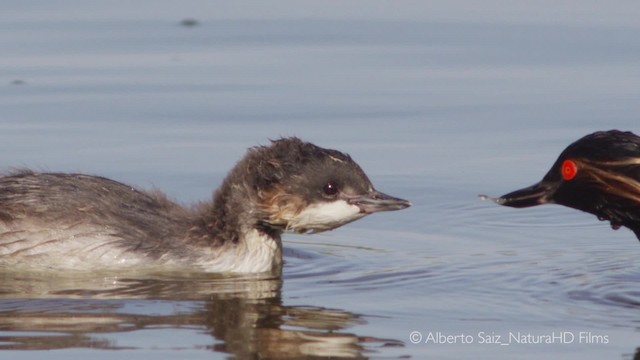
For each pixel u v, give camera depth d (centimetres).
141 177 1872
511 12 2712
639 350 1273
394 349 1273
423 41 2541
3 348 1258
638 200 1396
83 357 1237
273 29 2614
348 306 1409
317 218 1537
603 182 1409
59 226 1532
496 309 1398
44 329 1315
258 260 1559
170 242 1553
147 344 1272
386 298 1440
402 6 2772
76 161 1930
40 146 1986
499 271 1549
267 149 1571
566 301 1425
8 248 1534
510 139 2058
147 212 1584
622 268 1559
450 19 2673
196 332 1312
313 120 2136
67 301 1412
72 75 2328
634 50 2458
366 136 2072
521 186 1877
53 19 2642
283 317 1364
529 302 1422
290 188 1532
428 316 1374
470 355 1264
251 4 2788
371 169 1941
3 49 2453
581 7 2723
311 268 1572
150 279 1512
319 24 2648
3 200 1555
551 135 2070
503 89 2281
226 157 1958
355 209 1527
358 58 2450
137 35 2559
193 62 2414
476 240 1705
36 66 2373
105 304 1404
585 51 2464
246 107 2181
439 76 2356
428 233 1736
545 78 2336
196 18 2680
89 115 2131
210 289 1472
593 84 2295
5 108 2156
